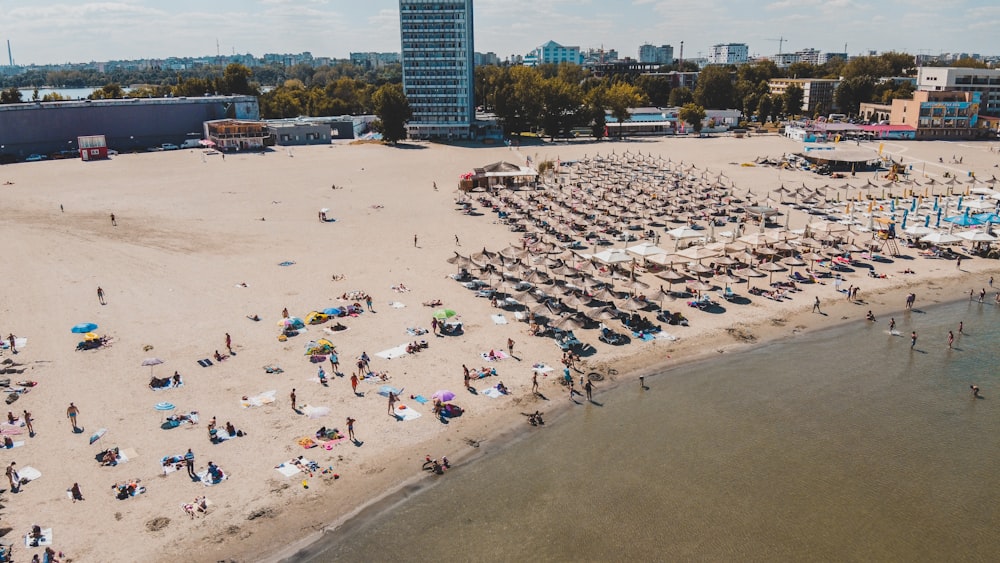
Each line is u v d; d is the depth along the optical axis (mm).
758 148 192750
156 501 39562
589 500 40844
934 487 42281
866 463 44625
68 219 106625
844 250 89375
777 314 68750
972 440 47406
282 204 120250
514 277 72125
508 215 109000
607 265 80125
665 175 145500
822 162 155625
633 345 61406
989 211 107125
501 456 45062
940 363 58812
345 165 163250
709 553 36594
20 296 72312
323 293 73438
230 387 52500
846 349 61344
